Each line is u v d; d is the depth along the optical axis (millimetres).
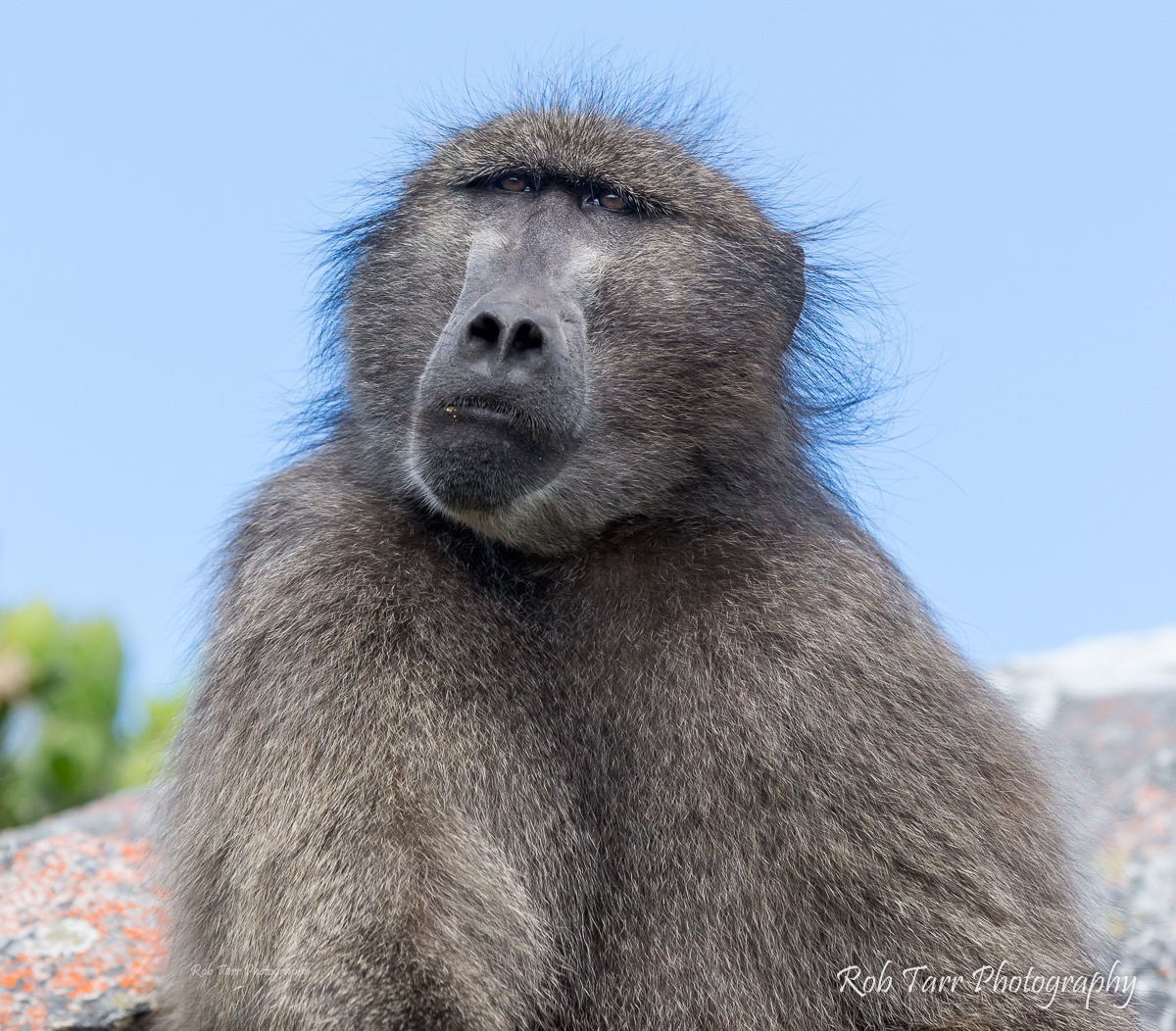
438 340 12336
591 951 11492
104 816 18609
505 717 11453
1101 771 22016
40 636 22156
